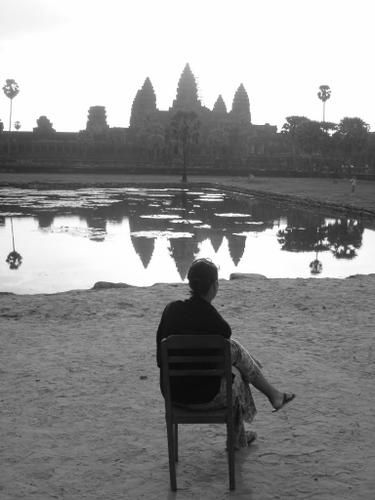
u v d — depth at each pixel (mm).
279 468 4223
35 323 8562
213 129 137000
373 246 29141
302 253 26594
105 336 7762
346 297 10344
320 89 117938
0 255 24406
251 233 33812
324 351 7102
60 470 4195
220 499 3826
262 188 72438
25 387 5840
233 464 3910
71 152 123000
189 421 3896
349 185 80188
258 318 8797
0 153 120062
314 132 100375
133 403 5422
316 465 4262
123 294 10562
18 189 69938
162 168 109062
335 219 42344
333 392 5719
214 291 4098
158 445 4582
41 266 21719
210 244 28984
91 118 140625
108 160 122750
